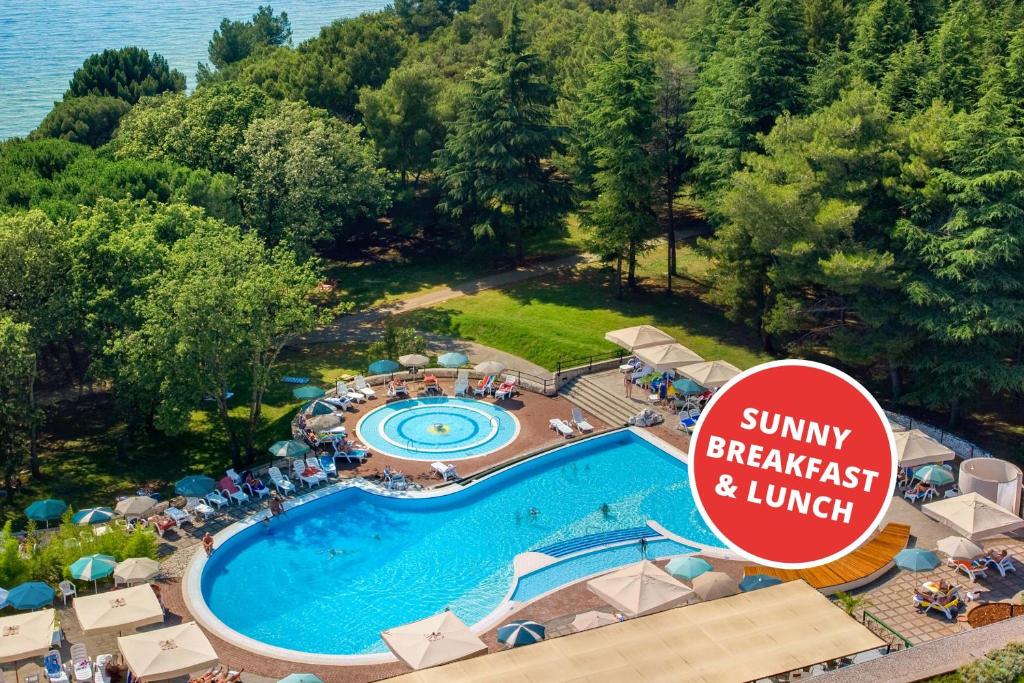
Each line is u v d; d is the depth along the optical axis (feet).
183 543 152.56
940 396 184.96
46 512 156.97
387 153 290.97
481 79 262.67
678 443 183.32
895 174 189.98
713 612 100.17
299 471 171.42
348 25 363.15
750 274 207.82
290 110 280.31
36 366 195.72
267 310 188.14
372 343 237.66
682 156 259.60
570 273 273.33
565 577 141.79
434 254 298.15
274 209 256.11
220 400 182.80
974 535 130.31
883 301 185.57
